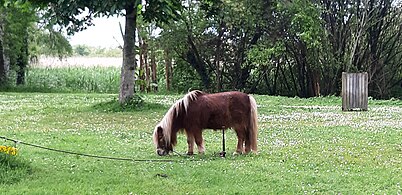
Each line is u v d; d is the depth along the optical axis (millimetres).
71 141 15008
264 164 11445
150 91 41531
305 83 41000
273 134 16359
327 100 32125
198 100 12797
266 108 25656
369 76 39188
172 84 42969
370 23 36844
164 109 23953
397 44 39562
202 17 37312
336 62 37656
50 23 22219
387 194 8992
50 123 19266
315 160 11906
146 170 10820
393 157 12398
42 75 44375
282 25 37312
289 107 26734
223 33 39125
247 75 41562
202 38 39250
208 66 41156
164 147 12789
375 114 23312
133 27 24188
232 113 12805
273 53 37062
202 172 10602
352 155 12578
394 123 19375
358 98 25359
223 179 10031
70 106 25328
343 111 25031
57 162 11602
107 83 42969
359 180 9984
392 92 41312
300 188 9391
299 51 38969
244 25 37188
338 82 38719
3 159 10359
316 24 35094
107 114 22250
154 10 23609
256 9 36312
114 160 12016
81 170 10812
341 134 16219
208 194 9031
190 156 12672
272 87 42625
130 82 24234
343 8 36781
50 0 22781
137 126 18656
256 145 12992
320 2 36781
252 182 9852
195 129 12805
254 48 37500
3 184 9461
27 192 9000
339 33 37625
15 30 39656
